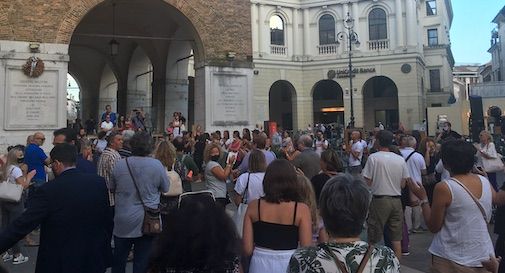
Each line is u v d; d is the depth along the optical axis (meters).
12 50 18.23
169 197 7.39
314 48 46.12
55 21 19.09
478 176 4.57
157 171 6.36
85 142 11.15
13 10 18.38
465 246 4.36
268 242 4.53
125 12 24.56
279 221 4.56
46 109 18.64
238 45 22.64
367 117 48.91
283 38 46.12
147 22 26.27
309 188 5.35
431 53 52.62
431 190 10.02
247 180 6.40
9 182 8.95
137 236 6.19
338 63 45.06
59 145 5.10
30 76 18.44
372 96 48.88
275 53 45.28
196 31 21.81
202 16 21.95
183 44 26.48
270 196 4.64
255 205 4.68
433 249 4.62
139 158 6.39
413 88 42.97
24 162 10.96
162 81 27.77
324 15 45.97
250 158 6.61
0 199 8.71
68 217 4.78
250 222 4.66
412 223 11.29
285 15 46.03
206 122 21.66
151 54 28.27
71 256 4.75
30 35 18.61
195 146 17.05
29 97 18.41
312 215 5.28
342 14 45.16
